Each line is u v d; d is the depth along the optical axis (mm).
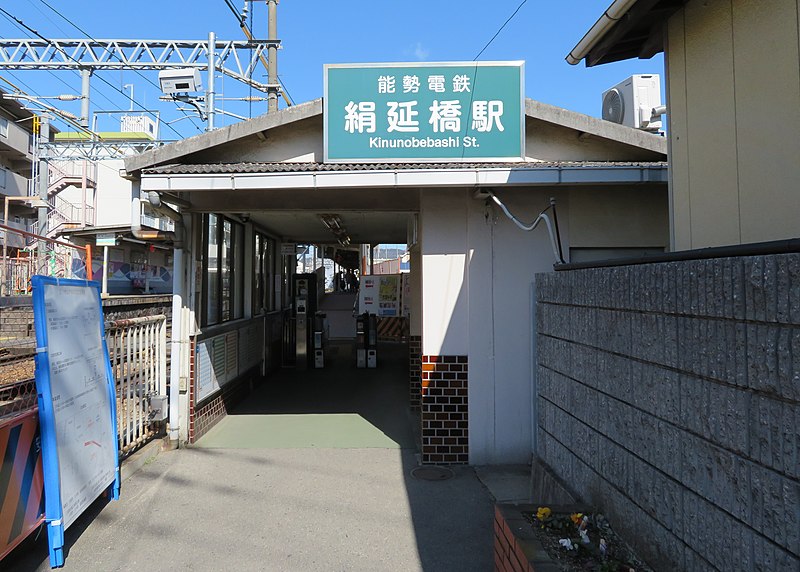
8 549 2893
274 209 5504
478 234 5023
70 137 22359
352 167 4621
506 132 4773
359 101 4777
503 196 5023
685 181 3188
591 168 4504
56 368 3223
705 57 2979
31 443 3162
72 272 12703
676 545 2041
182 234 5500
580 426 3008
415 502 4113
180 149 4867
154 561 3238
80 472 3465
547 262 5031
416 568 3178
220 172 4535
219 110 11477
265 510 3955
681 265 2027
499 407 4992
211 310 6516
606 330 2678
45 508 3170
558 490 3248
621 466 2506
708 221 2973
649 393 2254
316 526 3707
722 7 2834
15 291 10578
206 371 6016
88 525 3686
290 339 10938
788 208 2422
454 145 4773
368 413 6910
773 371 1542
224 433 5977
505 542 2678
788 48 2410
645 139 4930
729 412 1738
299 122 5223
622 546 2430
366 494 4262
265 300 9492
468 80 4797
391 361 11547
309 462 5008
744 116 2688
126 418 4809
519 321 5016
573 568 2225
